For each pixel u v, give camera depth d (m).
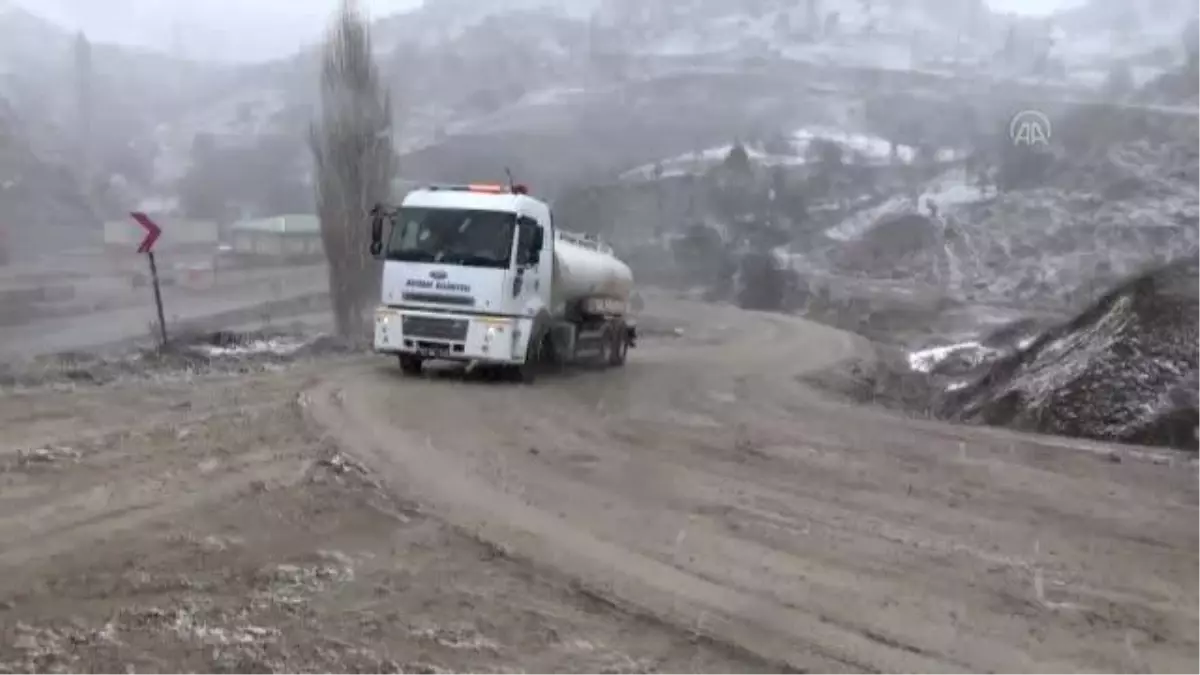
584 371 23.05
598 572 8.00
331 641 6.51
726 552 8.69
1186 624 7.41
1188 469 13.02
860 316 67.62
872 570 8.39
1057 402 19.81
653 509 9.98
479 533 8.83
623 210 103.69
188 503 9.38
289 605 7.06
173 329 38.72
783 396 19.88
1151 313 21.23
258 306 53.28
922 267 90.50
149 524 8.71
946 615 7.42
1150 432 18.16
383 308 19.06
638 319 48.66
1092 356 20.97
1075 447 14.55
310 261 81.25
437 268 18.77
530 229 19.28
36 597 7.02
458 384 18.36
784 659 6.55
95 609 6.85
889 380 29.50
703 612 7.27
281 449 11.70
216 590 7.29
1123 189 100.31
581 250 23.16
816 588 7.89
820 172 117.50
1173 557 9.07
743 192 106.25
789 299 75.69
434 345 18.75
